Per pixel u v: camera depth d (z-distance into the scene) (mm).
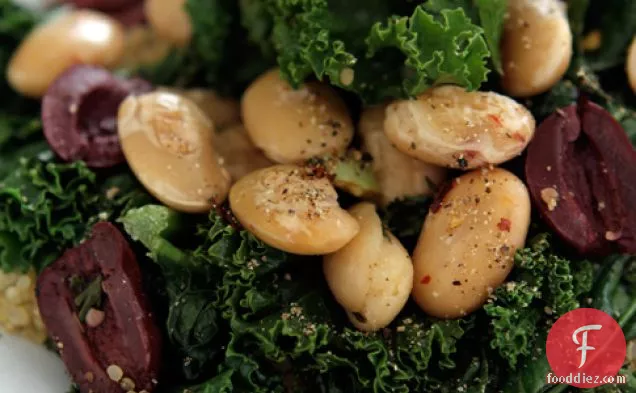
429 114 191
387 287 187
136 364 190
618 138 195
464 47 191
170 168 198
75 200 205
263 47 216
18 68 237
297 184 192
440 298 189
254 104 205
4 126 232
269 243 189
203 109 220
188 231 201
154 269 200
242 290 192
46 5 271
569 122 195
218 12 223
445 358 188
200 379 196
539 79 200
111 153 209
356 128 207
